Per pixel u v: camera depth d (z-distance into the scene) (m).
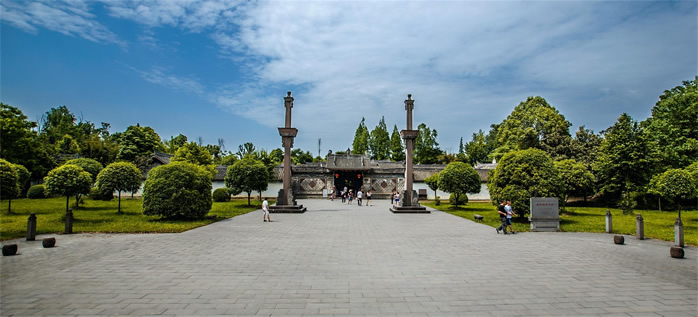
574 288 6.56
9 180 18.52
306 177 43.00
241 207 26.58
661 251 10.23
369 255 9.43
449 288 6.51
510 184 17.72
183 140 70.25
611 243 11.59
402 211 22.98
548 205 14.66
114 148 47.50
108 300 5.77
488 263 8.54
